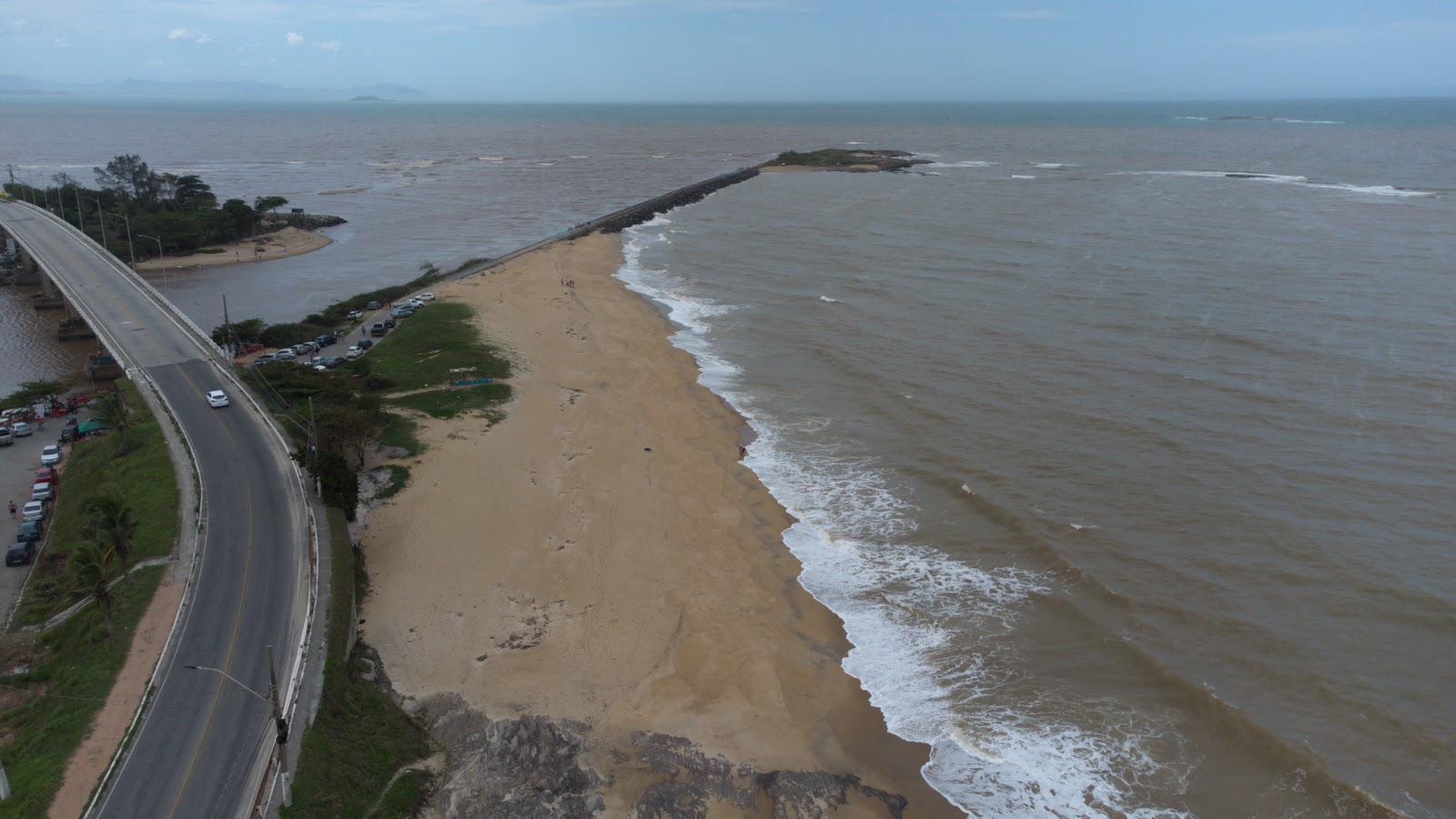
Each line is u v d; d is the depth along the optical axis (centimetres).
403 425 6294
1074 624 4059
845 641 4062
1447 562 4294
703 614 4234
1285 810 3042
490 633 4066
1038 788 3209
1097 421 6094
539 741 3338
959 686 3744
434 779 3216
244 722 3259
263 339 8469
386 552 4684
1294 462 5356
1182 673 3656
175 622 3828
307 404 6153
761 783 3200
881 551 4766
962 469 5541
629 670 3825
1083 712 3547
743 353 8112
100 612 3941
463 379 7231
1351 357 7038
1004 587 4388
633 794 3130
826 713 3600
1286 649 3759
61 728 3275
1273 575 4269
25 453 6238
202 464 5338
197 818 2845
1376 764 3155
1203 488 5125
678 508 5250
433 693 3678
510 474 5612
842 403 6794
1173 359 7200
